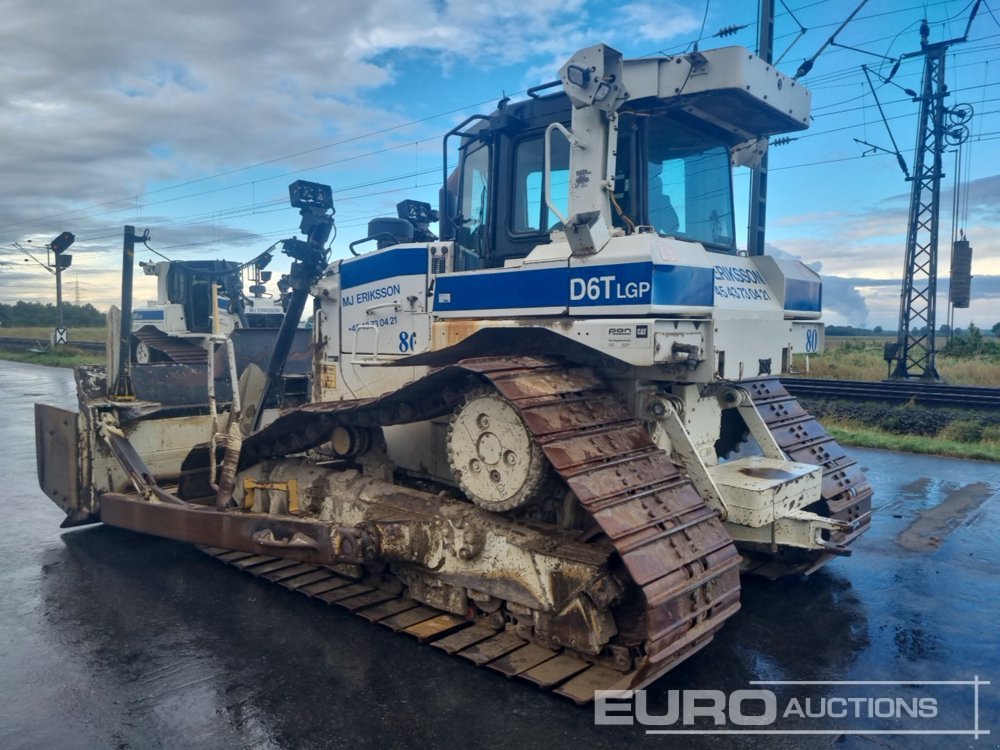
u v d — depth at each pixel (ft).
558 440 11.78
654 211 15.01
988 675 12.86
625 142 14.47
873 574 17.78
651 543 11.25
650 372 13.84
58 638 14.06
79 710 11.52
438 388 14.49
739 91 13.64
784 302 15.71
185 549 19.51
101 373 21.45
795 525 14.20
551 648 13.06
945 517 22.66
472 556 13.53
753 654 13.66
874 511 23.39
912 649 13.84
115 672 12.72
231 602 15.84
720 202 17.30
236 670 12.77
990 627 14.80
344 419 17.06
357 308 18.66
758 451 19.88
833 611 15.60
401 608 15.06
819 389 48.37
